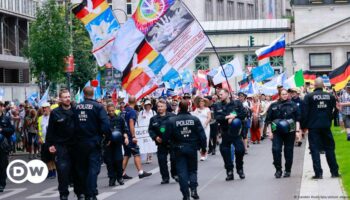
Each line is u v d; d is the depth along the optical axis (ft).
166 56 84.17
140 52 85.20
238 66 121.80
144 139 82.33
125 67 85.76
